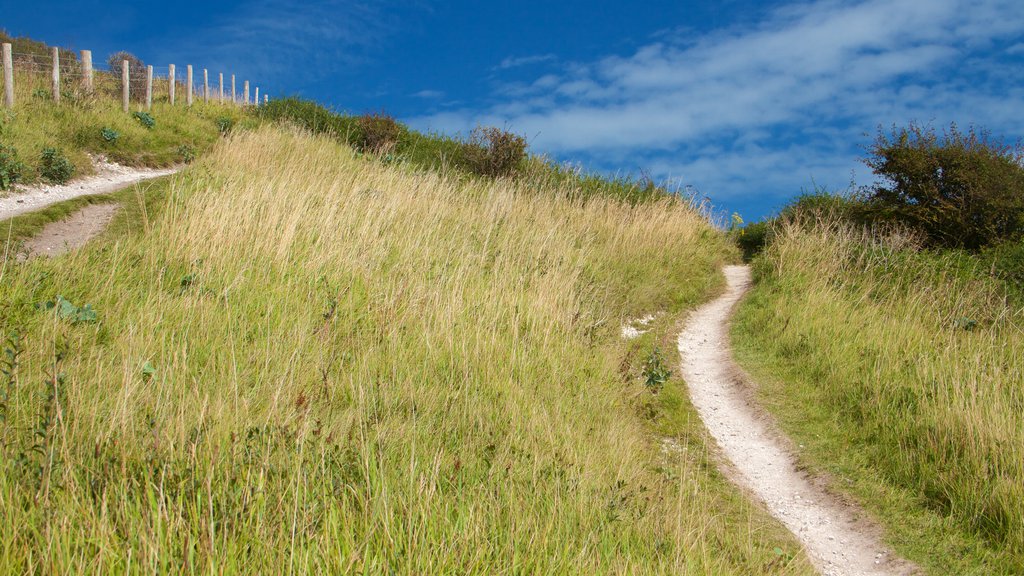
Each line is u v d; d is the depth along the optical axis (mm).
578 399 7758
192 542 3646
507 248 12008
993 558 6105
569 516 5039
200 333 6777
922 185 15359
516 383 7461
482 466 5672
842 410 8805
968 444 7180
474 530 4438
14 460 4059
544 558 4422
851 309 11383
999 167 14875
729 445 8352
